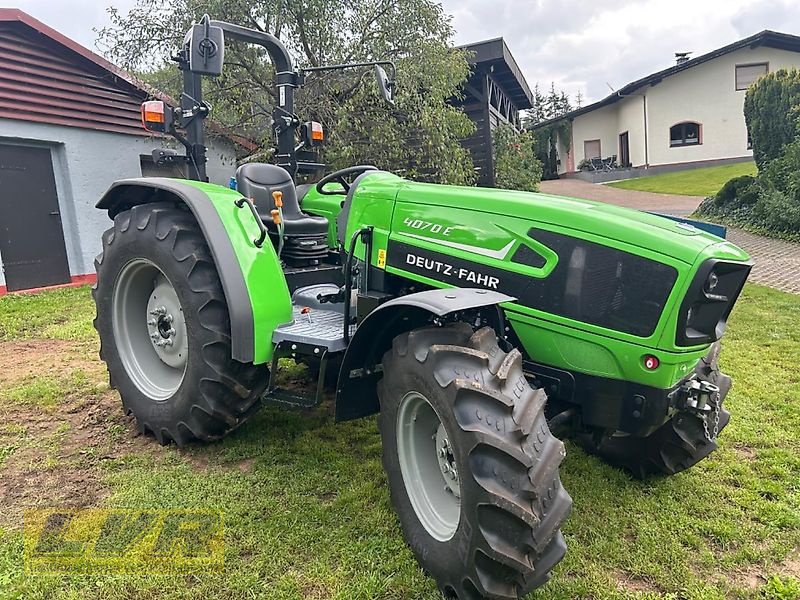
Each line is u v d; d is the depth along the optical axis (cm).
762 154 1297
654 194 1955
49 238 848
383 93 367
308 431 355
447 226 274
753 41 2372
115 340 359
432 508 237
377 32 877
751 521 269
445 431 211
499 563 195
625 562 240
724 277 229
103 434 354
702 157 2577
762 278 817
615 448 309
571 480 303
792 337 545
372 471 309
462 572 206
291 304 316
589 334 235
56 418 379
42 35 811
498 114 1424
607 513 274
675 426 280
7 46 783
